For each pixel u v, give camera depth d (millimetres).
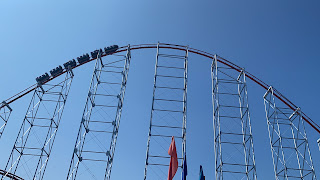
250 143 37750
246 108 40219
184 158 34969
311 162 38906
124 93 41938
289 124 42375
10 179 39562
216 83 42250
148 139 36469
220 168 36156
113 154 36844
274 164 39625
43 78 48875
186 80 42281
